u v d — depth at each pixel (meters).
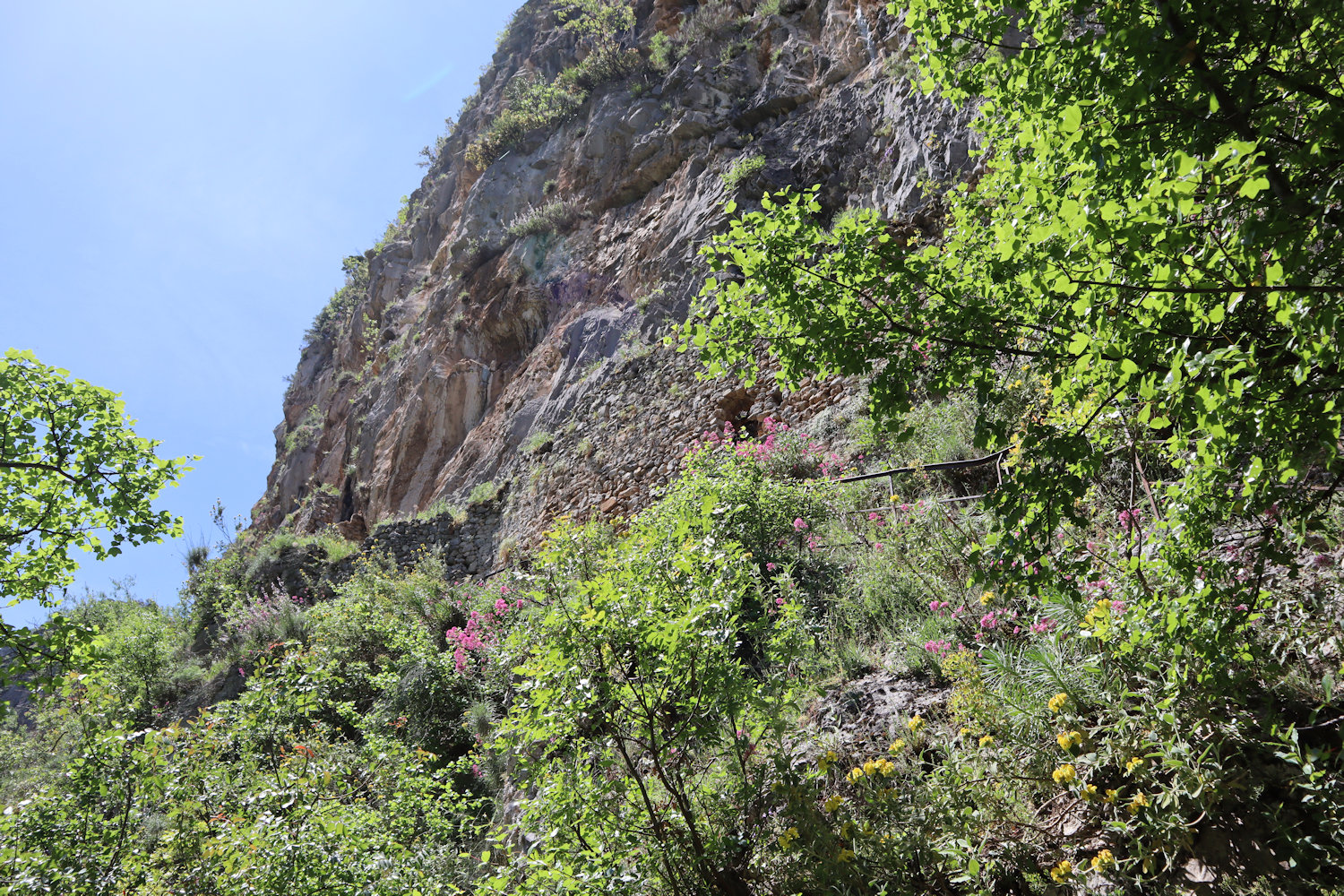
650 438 11.05
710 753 3.39
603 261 17.53
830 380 8.56
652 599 3.02
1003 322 2.09
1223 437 1.66
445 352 20.92
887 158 11.84
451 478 17.66
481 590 10.67
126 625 13.48
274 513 30.11
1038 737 2.71
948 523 4.29
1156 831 2.13
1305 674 2.32
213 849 3.93
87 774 4.68
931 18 2.50
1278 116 1.57
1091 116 1.86
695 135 16.67
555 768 2.94
